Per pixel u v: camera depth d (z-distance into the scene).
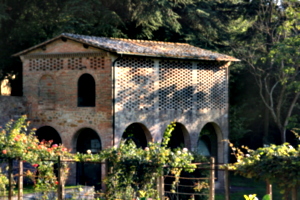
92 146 28.20
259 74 36.16
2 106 26.77
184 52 29.98
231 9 39.00
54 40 28.05
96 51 26.77
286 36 35.25
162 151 16.77
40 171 18.52
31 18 37.59
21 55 29.25
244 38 37.50
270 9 35.72
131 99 27.33
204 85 30.98
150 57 27.95
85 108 27.30
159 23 37.50
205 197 24.38
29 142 19.19
